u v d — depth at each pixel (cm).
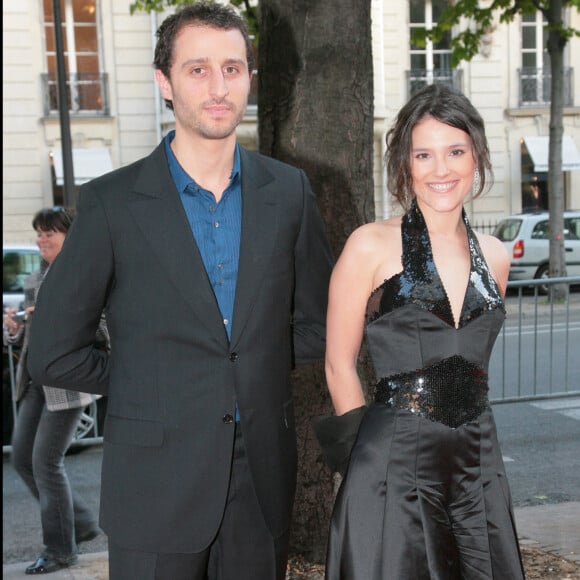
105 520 216
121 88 1805
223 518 218
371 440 221
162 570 213
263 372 216
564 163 1966
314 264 232
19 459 394
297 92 313
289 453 225
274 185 225
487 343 226
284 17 312
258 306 214
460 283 225
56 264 213
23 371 394
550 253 1361
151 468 211
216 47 207
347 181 317
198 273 210
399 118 226
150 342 211
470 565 218
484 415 223
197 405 210
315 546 339
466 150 220
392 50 1891
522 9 1306
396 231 228
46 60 1786
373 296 227
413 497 216
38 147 1789
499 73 1930
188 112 209
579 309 711
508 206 1966
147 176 215
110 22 1788
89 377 220
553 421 653
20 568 387
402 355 222
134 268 210
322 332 239
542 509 439
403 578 212
